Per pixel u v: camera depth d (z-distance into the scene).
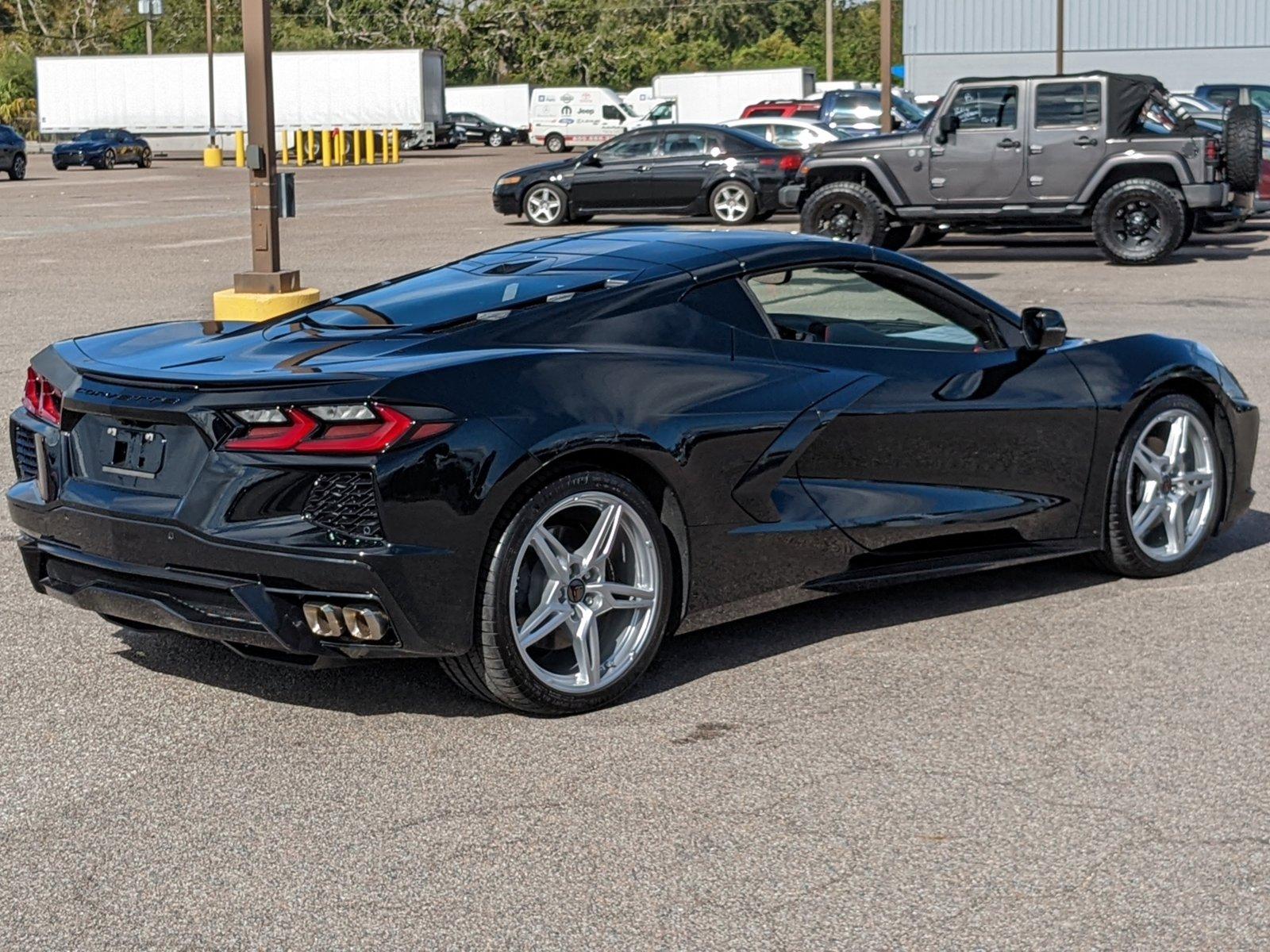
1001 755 4.06
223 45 95.38
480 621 4.19
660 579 4.50
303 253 18.84
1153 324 12.16
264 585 4.07
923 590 5.61
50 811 3.81
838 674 4.72
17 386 9.95
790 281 4.95
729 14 113.12
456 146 66.94
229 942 3.14
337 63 52.91
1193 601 5.43
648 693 4.58
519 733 4.27
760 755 4.09
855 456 4.92
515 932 3.16
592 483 4.32
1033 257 18.23
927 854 3.49
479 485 4.06
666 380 4.52
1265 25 53.53
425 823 3.71
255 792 3.91
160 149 57.19
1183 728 4.23
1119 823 3.63
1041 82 17.06
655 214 25.48
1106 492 5.54
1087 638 5.04
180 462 4.20
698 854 3.51
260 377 4.08
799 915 3.21
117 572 4.34
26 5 95.56
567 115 59.91
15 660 4.96
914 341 5.20
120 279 16.38
